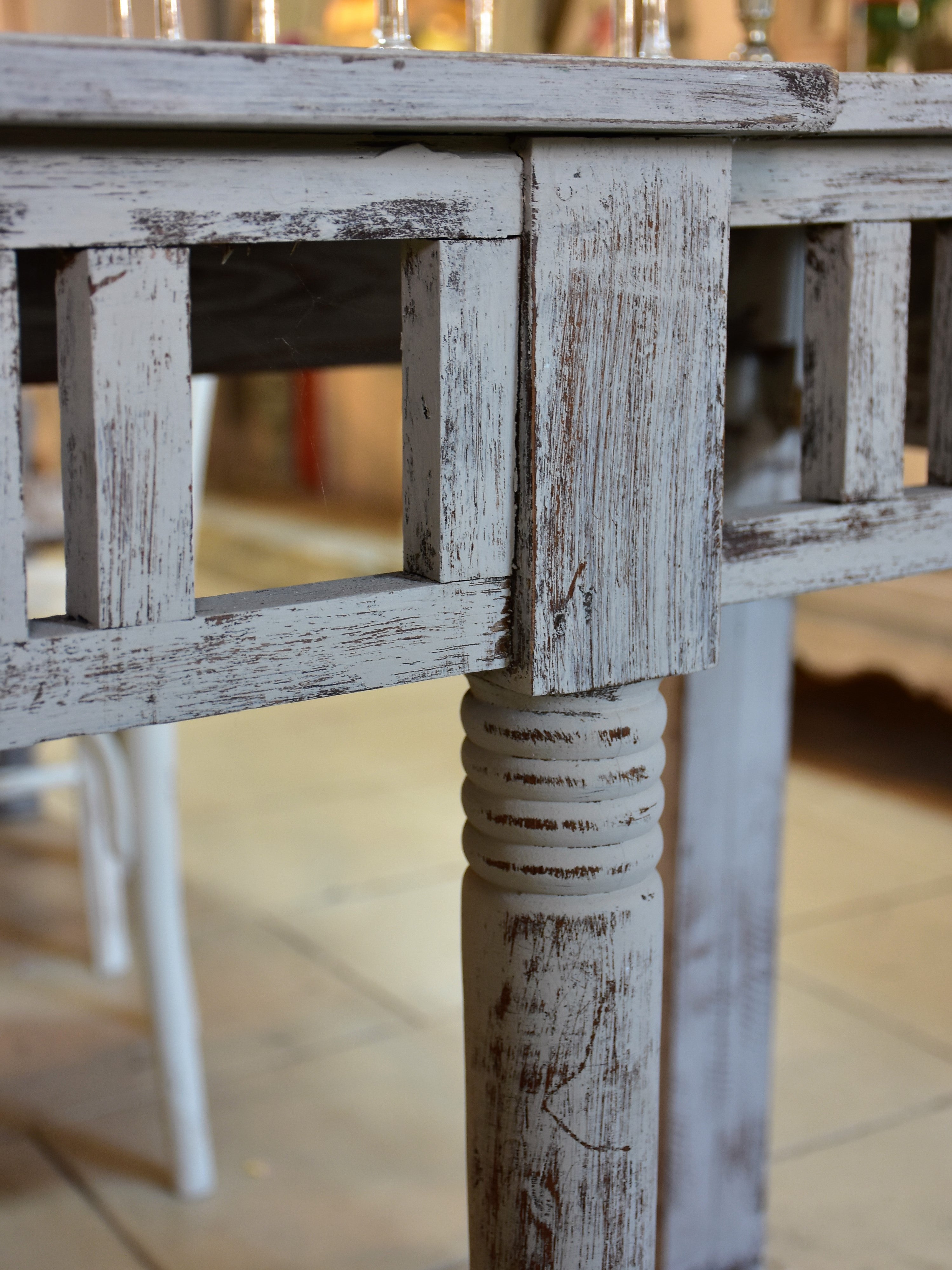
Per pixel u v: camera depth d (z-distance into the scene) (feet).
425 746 9.41
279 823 7.96
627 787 2.14
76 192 1.59
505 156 1.85
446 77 1.68
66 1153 4.81
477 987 2.24
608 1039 2.20
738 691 3.71
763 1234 4.16
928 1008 5.73
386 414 14.19
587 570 2.01
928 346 3.31
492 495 1.96
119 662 1.73
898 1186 4.58
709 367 2.06
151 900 4.44
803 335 2.51
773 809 3.87
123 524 1.70
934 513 2.46
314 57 1.59
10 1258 4.22
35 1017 5.78
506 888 2.20
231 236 1.68
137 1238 4.33
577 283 1.92
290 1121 4.97
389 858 7.41
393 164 1.77
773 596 2.30
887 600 7.65
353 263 3.06
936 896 6.77
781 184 2.19
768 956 3.98
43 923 6.72
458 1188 4.59
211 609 1.82
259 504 15.30
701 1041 3.89
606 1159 2.25
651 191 1.95
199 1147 4.57
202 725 9.96
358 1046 5.48
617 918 2.17
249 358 3.28
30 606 5.49
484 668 2.01
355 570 12.25
